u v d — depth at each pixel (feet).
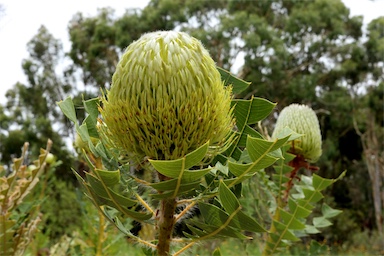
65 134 104.32
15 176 7.41
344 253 69.62
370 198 101.40
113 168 5.02
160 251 5.06
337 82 102.94
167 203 5.01
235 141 5.37
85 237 13.60
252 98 5.40
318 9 100.99
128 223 11.07
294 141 10.07
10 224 7.16
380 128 102.63
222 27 86.33
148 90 4.62
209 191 5.09
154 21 95.40
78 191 12.54
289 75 96.27
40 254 12.54
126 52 4.88
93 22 105.40
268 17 105.09
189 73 4.65
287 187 9.96
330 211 10.42
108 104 4.88
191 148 4.78
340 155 105.50
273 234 8.67
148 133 4.67
